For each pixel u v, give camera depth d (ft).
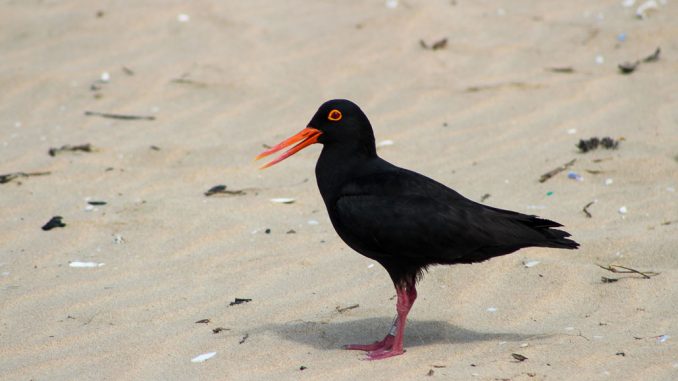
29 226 41.04
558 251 36.35
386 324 31.27
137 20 68.03
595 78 56.54
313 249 37.91
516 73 58.34
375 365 27.66
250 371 27.53
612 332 29.22
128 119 54.65
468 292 33.53
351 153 30.96
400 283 29.60
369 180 30.04
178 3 70.69
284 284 34.88
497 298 32.94
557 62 59.47
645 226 38.14
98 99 57.47
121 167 48.08
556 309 31.78
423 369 26.94
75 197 44.29
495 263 35.12
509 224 28.68
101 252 38.37
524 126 51.11
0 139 52.60
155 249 38.52
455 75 58.65
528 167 45.80
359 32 64.75
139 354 29.14
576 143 48.08
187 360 28.58
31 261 37.63
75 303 33.58
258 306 32.96
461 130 51.31
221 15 68.18
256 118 54.29
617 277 33.50
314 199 43.73
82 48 64.44
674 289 32.19
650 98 52.95
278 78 59.06
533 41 62.80
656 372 25.67
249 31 65.46
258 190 44.80
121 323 31.83
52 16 69.15
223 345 29.60
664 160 44.60
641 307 31.22
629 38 61.87
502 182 44.34
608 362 26.55
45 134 52.95
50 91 58.75
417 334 30.42
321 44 63.21
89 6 70.74
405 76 58.85
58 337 30.78
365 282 34.73
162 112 55.52
